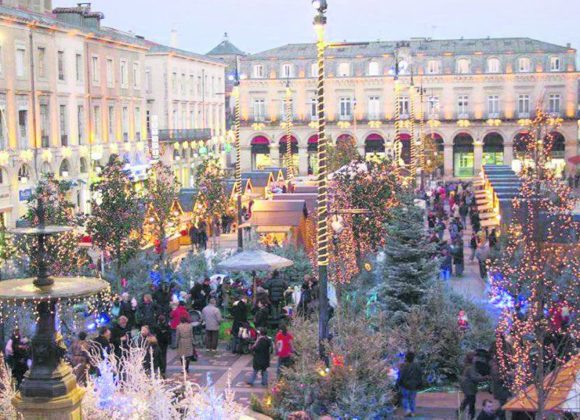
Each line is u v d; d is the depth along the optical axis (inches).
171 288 941.8
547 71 3331.7
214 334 833.5
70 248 879.1
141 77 2262.6
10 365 641.0
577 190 2532.0
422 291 781.9
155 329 733.9
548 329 559.5
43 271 425.1
